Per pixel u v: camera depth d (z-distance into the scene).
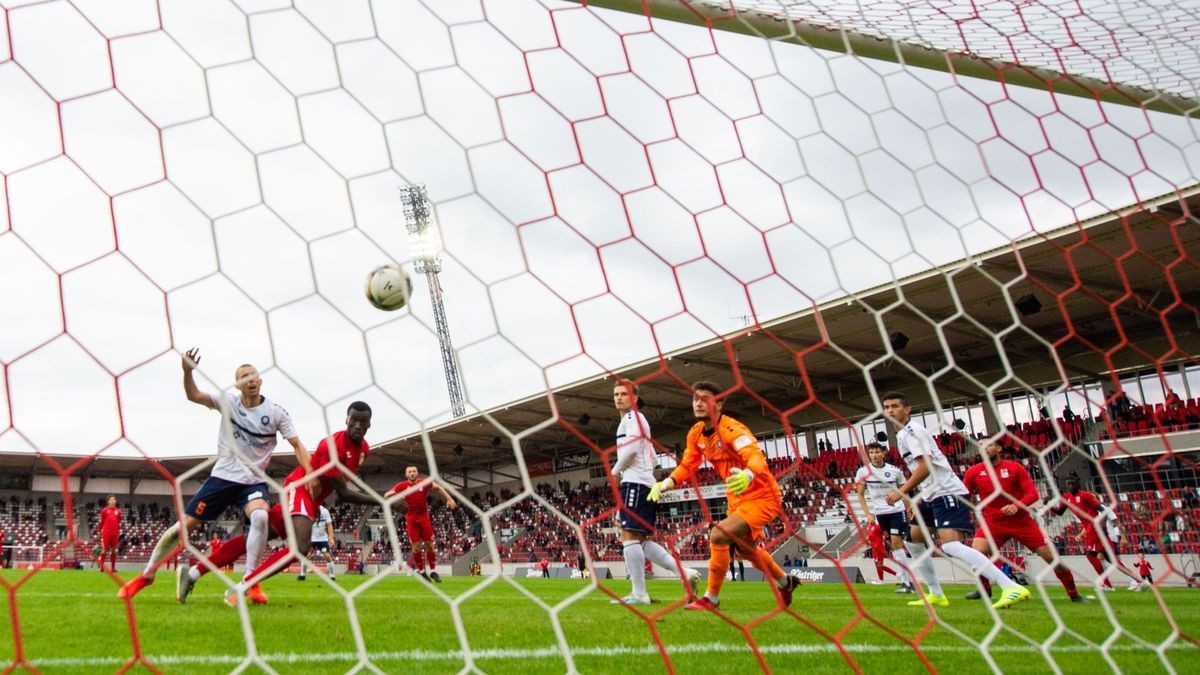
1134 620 5.39
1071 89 6.36
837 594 9.78
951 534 6.82
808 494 24.55
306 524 5.89
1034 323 20.70
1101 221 12.56
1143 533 13.90
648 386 21.70
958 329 21.09
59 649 3.70
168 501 35.41
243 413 5.48
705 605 3.00
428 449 2.52
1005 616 5.71
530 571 29.75
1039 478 20.27
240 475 5.46
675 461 5.85
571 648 3.83
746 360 22.50
